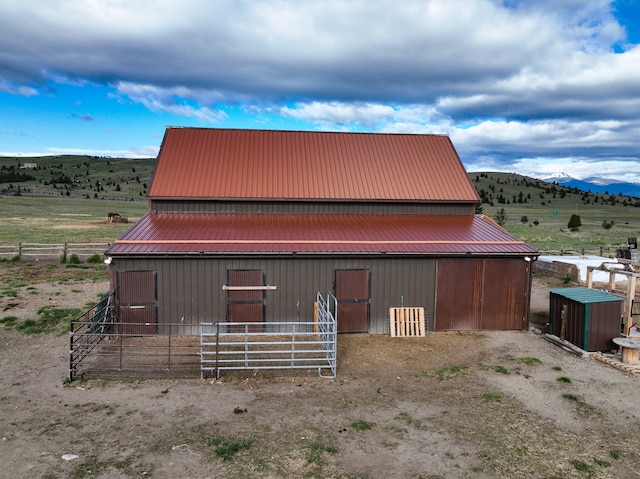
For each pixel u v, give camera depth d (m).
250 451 8.84
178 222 18.91
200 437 9.36
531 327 18.28
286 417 10.31
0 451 8.73
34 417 10.16
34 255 29.81
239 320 16.58
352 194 21.31
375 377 12.89
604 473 8.38
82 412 10.41
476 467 8.48
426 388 12.16
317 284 16.89
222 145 22.97
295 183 21.47
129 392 11.55
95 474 8.02
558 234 60.12
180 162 21.66
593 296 15.70
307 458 8.62
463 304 17.67
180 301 16.31
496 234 19.20
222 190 20.58
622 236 57.56
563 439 9.58
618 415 10.70
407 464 8.53
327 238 17.61
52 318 17.33
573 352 15.12
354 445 9.16
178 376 12.60
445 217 21.75
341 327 17.17
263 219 19.97
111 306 15.98
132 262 16.03
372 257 17.03
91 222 62.62
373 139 24.78
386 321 17.33
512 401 11.39
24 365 13.25
